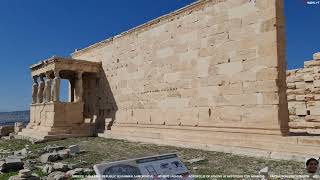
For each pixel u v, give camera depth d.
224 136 16.19
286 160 12.54
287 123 14.53
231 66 16.36
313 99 19.09
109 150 16.78
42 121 26.58
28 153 16.55
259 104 14.95
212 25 17.55
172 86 20.02
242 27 15.94
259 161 12.49
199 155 14.48
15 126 30.66
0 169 11.92
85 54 30.91
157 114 21.09
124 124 24.31
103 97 27.36
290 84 20.38
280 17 14.70
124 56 25.02
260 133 14.66
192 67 18.64
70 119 25.50
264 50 14.91
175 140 18.53
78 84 26.81
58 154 14.56
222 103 16.69
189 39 18.97
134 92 23.59
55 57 25.47
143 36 23.02
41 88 28.30
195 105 18.27
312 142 12.55
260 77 14.99
